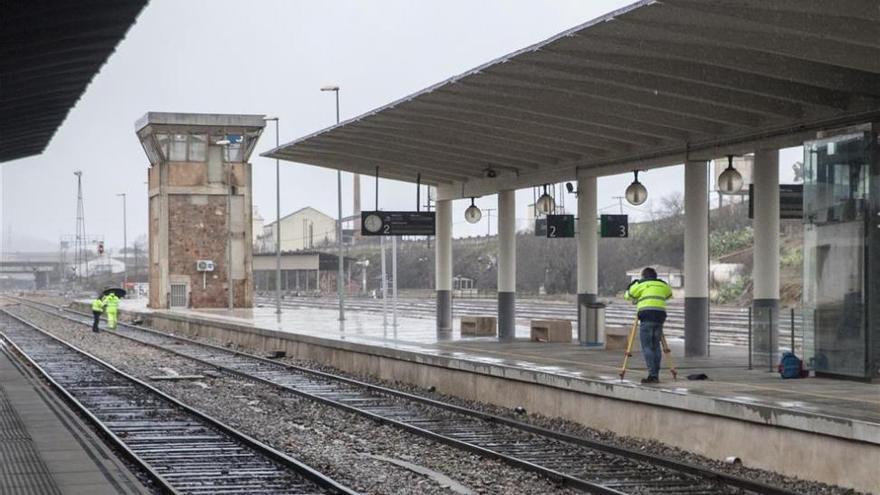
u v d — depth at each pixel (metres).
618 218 46.72
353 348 48.53
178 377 47.09
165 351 63.59
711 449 24.80
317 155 48.91
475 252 146.88
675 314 78.38
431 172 51.62
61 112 41.25
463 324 53.69
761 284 34.97
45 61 31.22
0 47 28.34
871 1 20.70
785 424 22.27
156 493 21.14
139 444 27.75
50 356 61.09
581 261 45.31
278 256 84.12
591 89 30.77
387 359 44.56
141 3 26.03
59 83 35.19
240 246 111.50
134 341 73.75
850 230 29.16
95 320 86.38
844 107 28.58
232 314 91.19
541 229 55.84
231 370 48.59
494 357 38.31
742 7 22.22
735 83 27.67
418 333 55.97
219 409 35.59
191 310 104.38
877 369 28.62
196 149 110.50
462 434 29.02
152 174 113.38
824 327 30.14
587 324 44.16
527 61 28.39
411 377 41.97
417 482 22.17
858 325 28.94
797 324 62.56
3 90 34.91
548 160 44.66
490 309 91.25
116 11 26.53
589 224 45.25
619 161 40.06
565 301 106.75
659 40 24.98
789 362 30.17
